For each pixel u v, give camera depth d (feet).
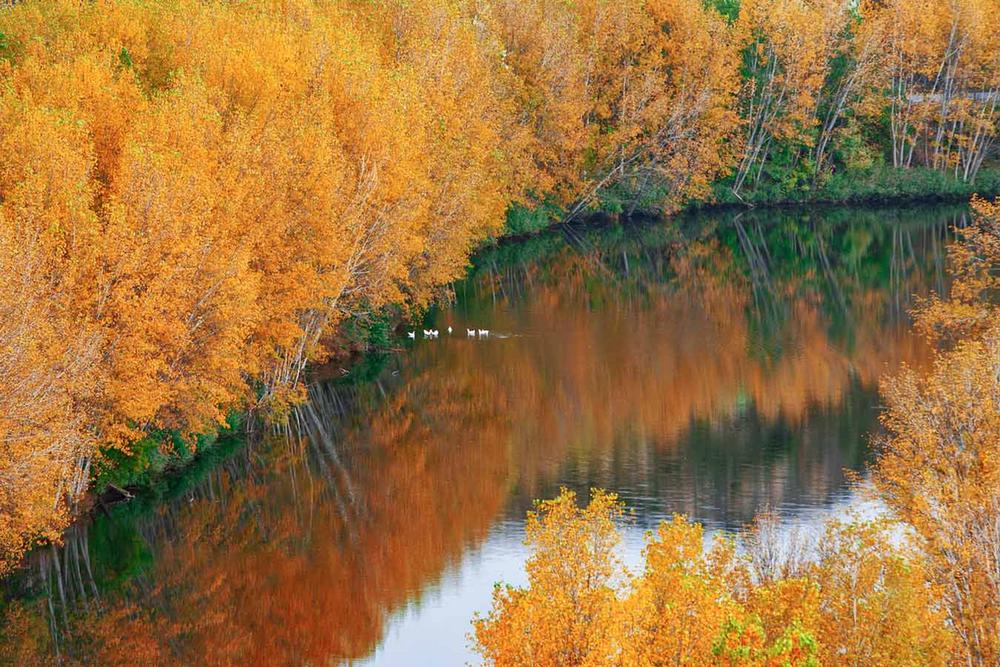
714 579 95.86
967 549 101.35
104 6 219.82
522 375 234.38
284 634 133.28
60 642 130.31
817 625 94.22
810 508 161.27
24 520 132.26
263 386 209.46
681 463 183.42
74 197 146.92
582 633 87.04
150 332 152.15
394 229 218.59
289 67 212.23
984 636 98.43
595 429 201.67
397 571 149.28
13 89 164.96
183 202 157.17
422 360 246.88
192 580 146.51
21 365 127.95
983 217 223.51
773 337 263.08
